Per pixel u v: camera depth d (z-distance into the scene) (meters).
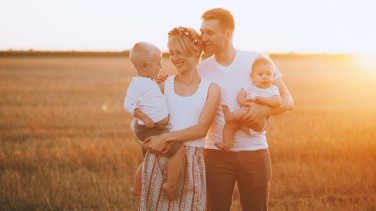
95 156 9.34
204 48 4.61
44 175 8.20
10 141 11.72
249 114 4.55
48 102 19.53
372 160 8.88
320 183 7.66
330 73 42.62
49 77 35.28
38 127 13.69
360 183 7.58
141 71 4.42
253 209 4.79
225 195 4.77
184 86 4.43
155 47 4.45
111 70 45.31
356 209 6.54
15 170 8.70
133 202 6.98
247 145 4.72
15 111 16.58
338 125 13.02
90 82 30.45
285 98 4.79
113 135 12.30
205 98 4.38
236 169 4.76
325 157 9.26
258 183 4.73
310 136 11.18
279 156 9.35
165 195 4.30
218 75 4.77
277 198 7.26
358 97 22.30
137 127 4.44
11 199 7.09
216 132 4.79
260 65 4.62
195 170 4.28
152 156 4.29
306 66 57.88
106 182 7.74
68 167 8.78
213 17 4.57
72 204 7.00
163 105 4.36
